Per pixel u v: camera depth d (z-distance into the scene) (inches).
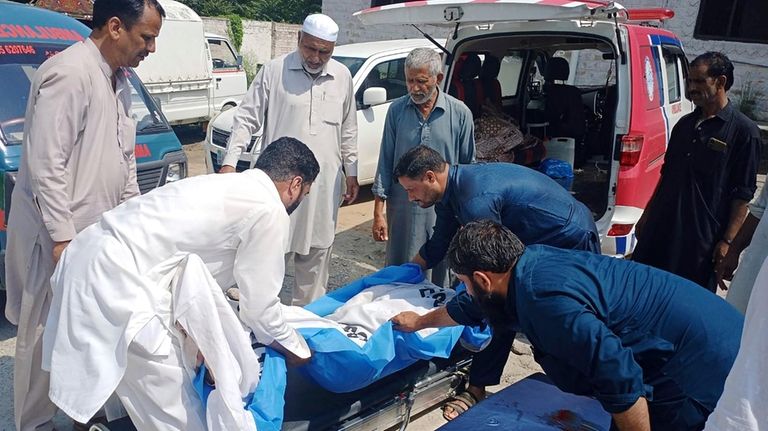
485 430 92.5
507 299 80.1
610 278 78.9
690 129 139.6
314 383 105.6
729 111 134.2
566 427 93.9
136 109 171.2
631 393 71.3
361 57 274.4
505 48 220.1
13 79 153.5
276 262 85.7
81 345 79.3
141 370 80.5
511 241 80.2
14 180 136.3
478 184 112.7
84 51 97.8
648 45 176.6
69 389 79.2
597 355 71.2
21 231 101.0
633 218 165.2
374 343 101.3
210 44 450.6
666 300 77.4
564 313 72.9
